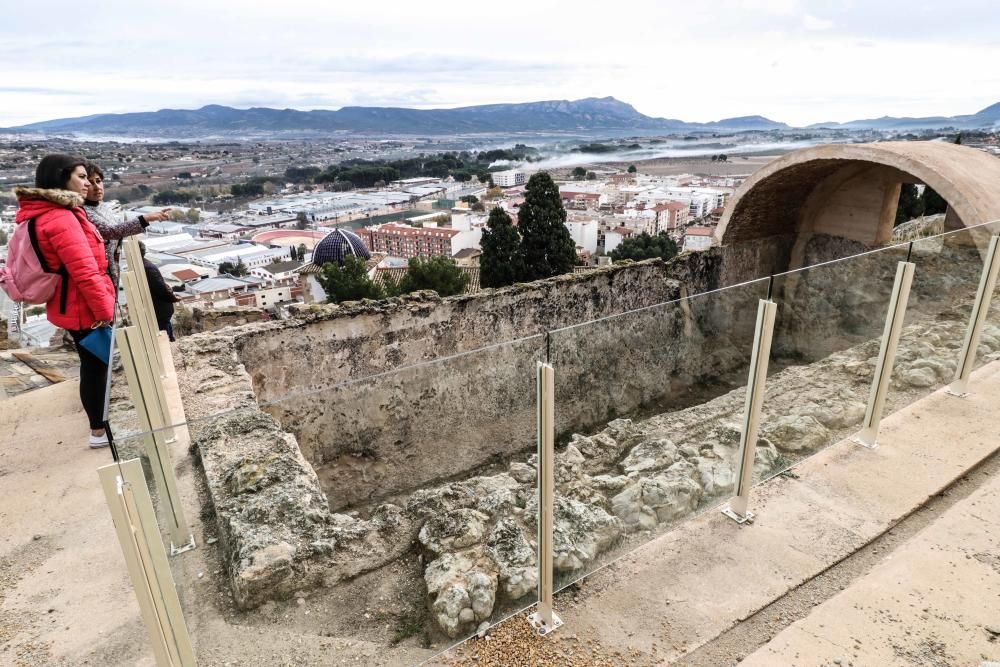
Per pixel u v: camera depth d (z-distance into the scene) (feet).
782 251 38.99
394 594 8.33
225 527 7.36
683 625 9.32
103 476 5.82
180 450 6.95
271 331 22.80
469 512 9.09
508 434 9.36
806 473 13.15
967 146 30.25
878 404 13.79
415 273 97.60
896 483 12.75
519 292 29.12
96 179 14.89
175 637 6.76
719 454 11.52
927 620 9.15
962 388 16.34
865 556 10.92
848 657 8.51
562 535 9.65
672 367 11.73
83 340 13.41
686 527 11.57
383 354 25.80
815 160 29.99
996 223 16.46
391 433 9.87
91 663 8.66
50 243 12.07
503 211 89.86
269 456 8.16
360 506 9.10
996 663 7.71
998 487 12.48
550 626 9.23
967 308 15.97
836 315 14.46
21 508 12.48
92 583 10.43
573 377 9.98
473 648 8.80
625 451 10.55
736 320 11.82
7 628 9.36
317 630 7.75
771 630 9.31
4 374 21.98
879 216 34.40
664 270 34.55
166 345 20.44
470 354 9.37
